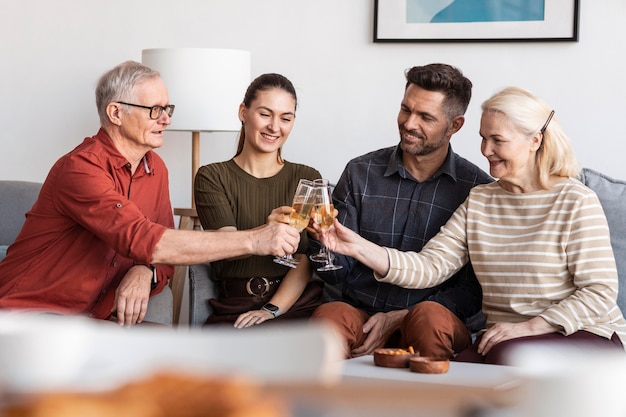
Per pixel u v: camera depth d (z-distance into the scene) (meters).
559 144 2.25
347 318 2.35
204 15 3.46
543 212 2.25
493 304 2.29
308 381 0.18
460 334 2.27
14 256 2.34
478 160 3.14
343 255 2.49
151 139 2.38
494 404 0.19
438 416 0.19
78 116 3.61
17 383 0.17
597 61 3.01
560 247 2.20
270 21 3.38
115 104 2.35
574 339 2.07
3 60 3.66
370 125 3.27
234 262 2.60
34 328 0.19
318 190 2.18
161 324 2.35
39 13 3.63
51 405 0.16
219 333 0.20
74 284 2.30
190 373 0.17
